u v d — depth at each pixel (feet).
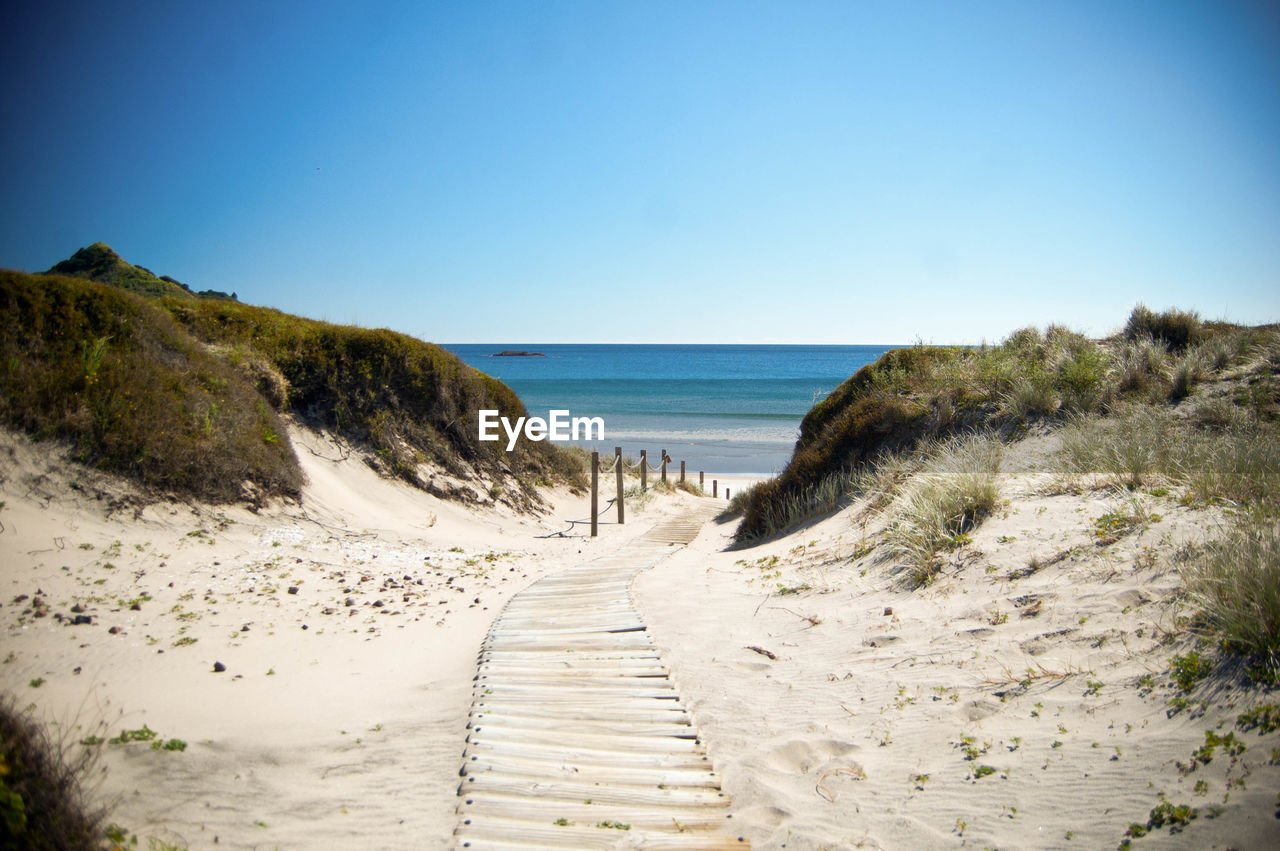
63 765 11.02
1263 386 32.42
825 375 316.40
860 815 11.52
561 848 10.75
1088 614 15.61
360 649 20.16
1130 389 35.99
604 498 63.46
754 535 37.58
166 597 21.39
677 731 14.94
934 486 25.85
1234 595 13.12
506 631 21.91
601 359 496.23
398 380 47.93
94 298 30.78
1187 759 10.59
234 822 11.23
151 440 27.96
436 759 13.78
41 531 22.34
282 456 34.42
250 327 43.55
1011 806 10.89
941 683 15.12
